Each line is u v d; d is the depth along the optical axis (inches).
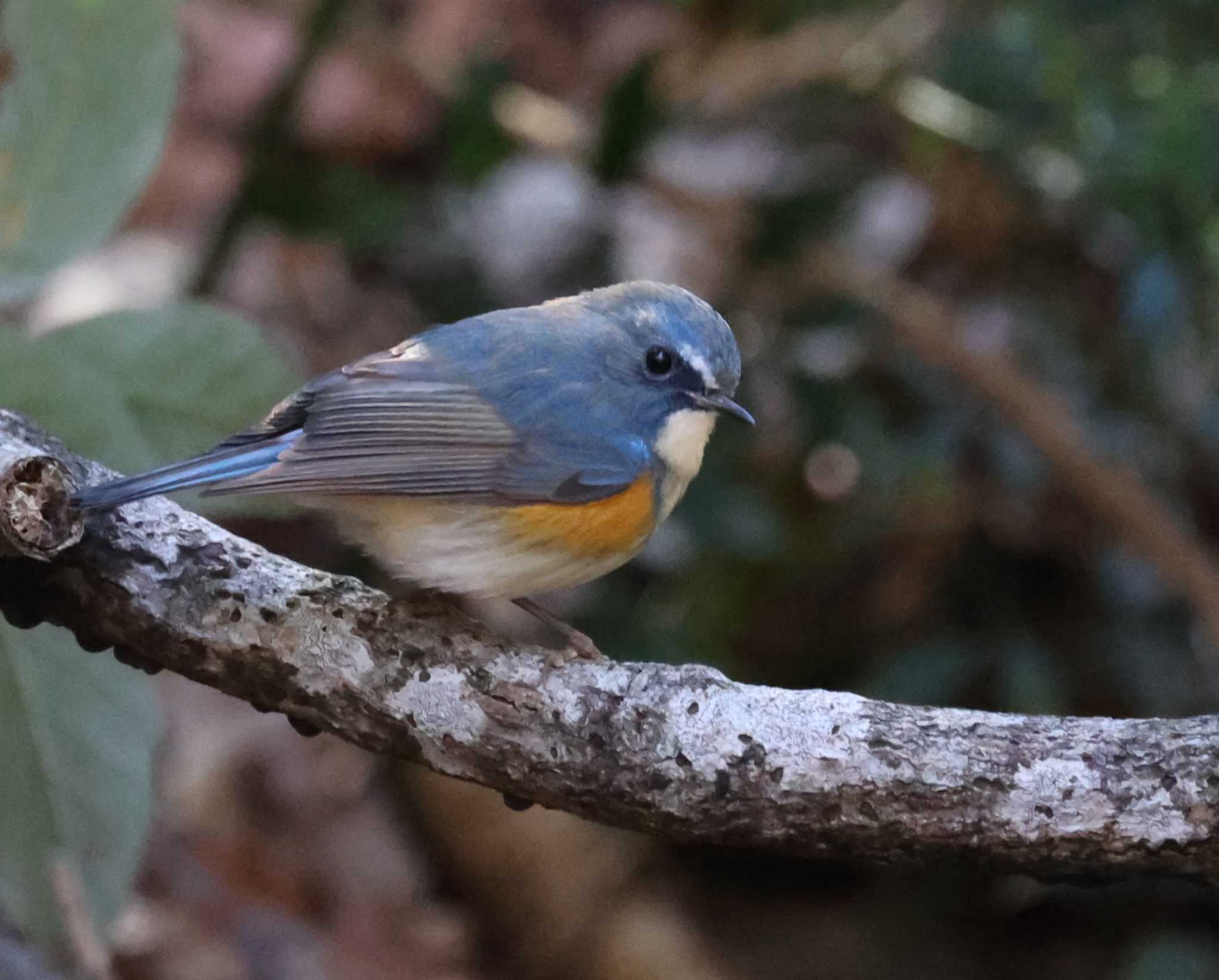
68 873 257.6
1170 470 446.3
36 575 222.7
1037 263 460.8
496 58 433.1
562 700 218.8
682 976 433.1
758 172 487.2
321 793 447.5
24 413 249.8
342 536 268.5
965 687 461.1
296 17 557.9
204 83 538.6
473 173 436.8
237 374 266.7
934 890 463.5
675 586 461.7
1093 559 450.0
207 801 429.7
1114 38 391.2
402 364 261.7
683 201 460.1
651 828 220.7
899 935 457.4
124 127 262.8
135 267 496.1
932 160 472.7
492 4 569.9
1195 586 406.3
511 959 446.6
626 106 407.8
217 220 473.7
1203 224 385.4
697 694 216.4
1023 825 204.7
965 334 442.9
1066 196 419.2
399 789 458.0
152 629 225.6
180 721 448.8
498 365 265.6
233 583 227.5
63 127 261.7
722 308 429.7
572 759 218.1
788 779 210.5
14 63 261.0
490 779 224.2
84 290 482.9
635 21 568.7
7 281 258.7
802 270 428.1
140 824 260.5
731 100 520.4
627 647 418.9
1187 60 385.4
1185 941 419.8
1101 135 387.5
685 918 453.7
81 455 251.6
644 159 432.5
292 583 230.5
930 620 462.3
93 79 262.4
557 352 269.6
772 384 430.9
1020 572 455.5
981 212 454.0
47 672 257.1
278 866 422.0
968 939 456.1
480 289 438.0
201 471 231.8
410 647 224.8
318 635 225.1
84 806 258.8
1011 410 410.9
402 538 261.7
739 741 212.1
